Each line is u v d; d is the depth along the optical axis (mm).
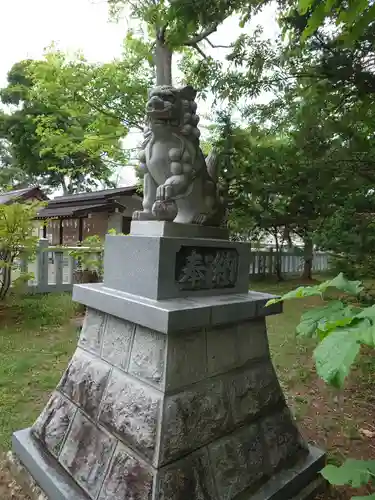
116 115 8461
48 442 2037
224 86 3359
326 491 2088
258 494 1812
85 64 8125
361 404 3102
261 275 10609
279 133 3359
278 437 2037
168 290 1767
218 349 1833
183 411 1606
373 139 3059
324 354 748
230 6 2932
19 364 3699
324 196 3088
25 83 16141
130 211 12969
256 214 3533
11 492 1987
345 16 1582
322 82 2904
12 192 14695
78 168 14039
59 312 5809
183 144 1965
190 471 1579
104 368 1899
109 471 1641
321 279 10445
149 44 7961
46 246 7344
